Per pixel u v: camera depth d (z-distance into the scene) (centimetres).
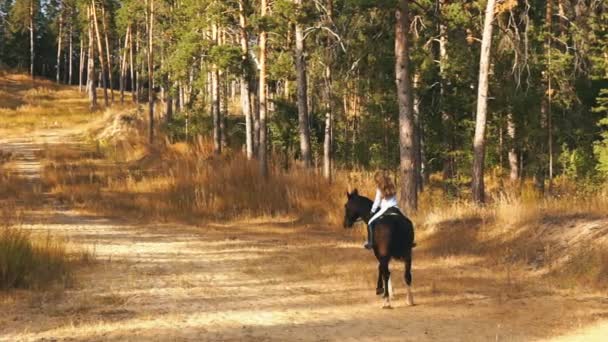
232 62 2662
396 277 1277
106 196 2694
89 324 867
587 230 1358
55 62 10356
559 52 2503
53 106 6325
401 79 1912
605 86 2845
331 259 1481
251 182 2550
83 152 4153
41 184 3041
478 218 1733
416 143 2616
